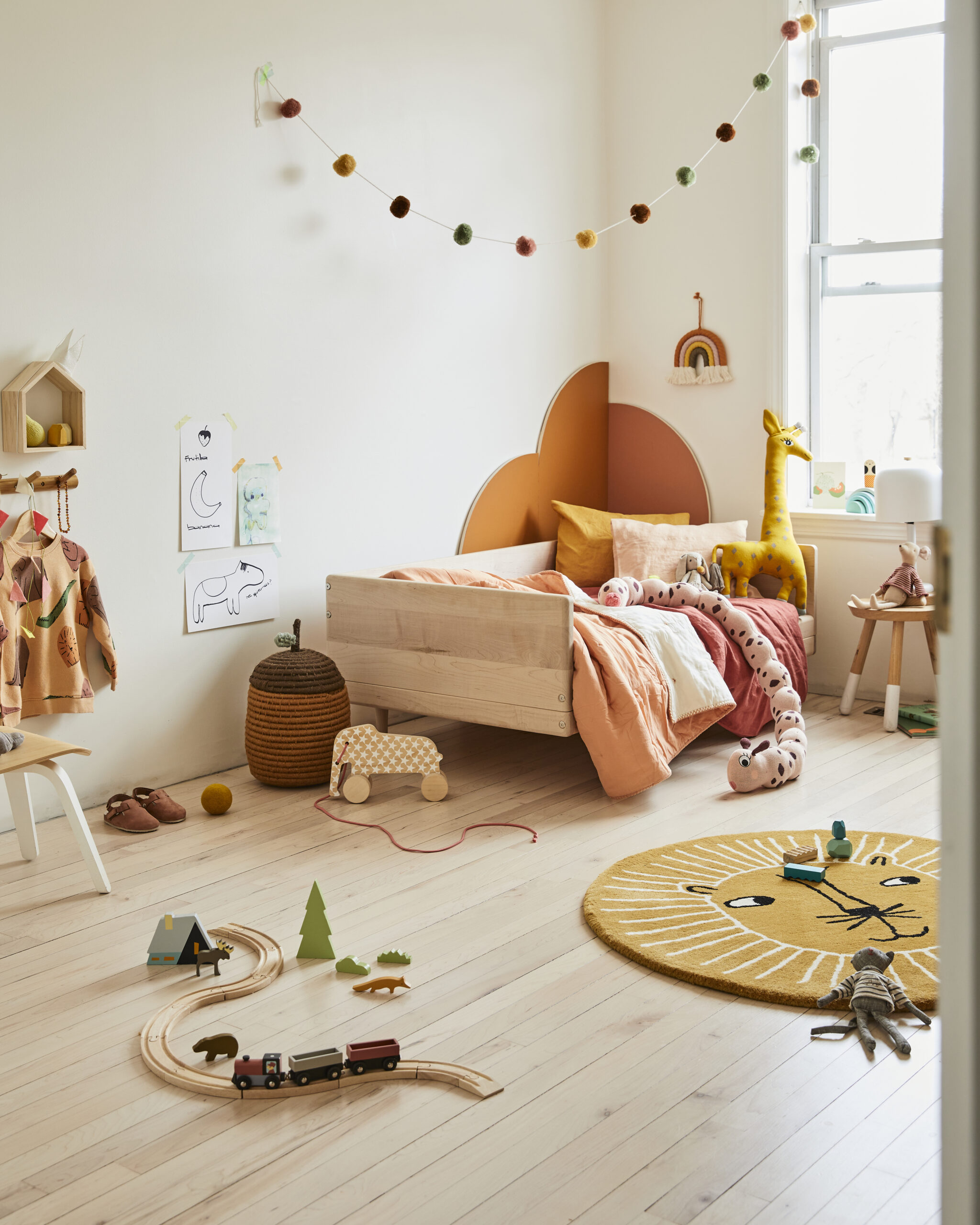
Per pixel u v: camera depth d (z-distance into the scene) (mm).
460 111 4527
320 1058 2033
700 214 5027
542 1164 1803
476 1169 1794
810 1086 2002
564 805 3539
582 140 5121
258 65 3816
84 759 3564
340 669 4047
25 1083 2080
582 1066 2080
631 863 3021
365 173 4195
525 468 4996
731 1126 1889
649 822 3373
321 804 3590
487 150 4660
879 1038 2164
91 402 3484
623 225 5262
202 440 3779
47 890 2947
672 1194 1722
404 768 3617
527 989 2377
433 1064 2070
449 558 4520
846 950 2486
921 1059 2078
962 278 766
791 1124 1892
